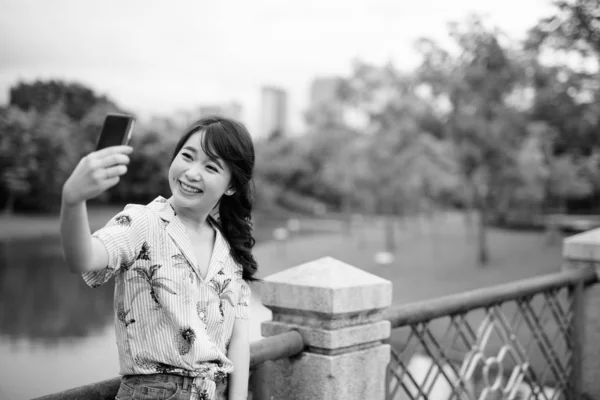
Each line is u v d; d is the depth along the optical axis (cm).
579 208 4512
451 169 2150
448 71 1794
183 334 154
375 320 250
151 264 153
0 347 928
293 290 239
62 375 785
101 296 1454
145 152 5091
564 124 1555
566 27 920
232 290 171
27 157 4122
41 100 5234
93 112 5081
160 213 158
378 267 1948
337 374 231
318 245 2892
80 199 122
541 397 486
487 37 1673
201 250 167
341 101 2441
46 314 1215
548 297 375
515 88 1705
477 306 311
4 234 3325
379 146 2280
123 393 156
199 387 156
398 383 267
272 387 245
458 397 303
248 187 175
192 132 166
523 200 2273
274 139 7294
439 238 3088
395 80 2244
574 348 396
